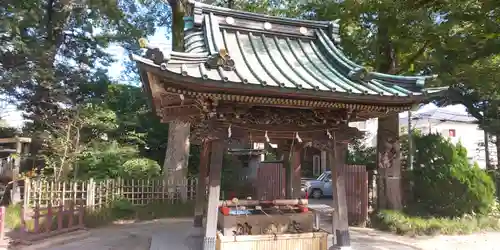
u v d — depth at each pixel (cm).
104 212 1233
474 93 1878
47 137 1539
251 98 593
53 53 1708
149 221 1274
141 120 2091
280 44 767
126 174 1519
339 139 703
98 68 1961
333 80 636
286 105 640
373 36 1162
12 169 1423
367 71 632
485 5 951
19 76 1541
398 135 1245
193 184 1541
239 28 756
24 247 839
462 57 1059
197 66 557
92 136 1727
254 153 2214
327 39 797
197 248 769
